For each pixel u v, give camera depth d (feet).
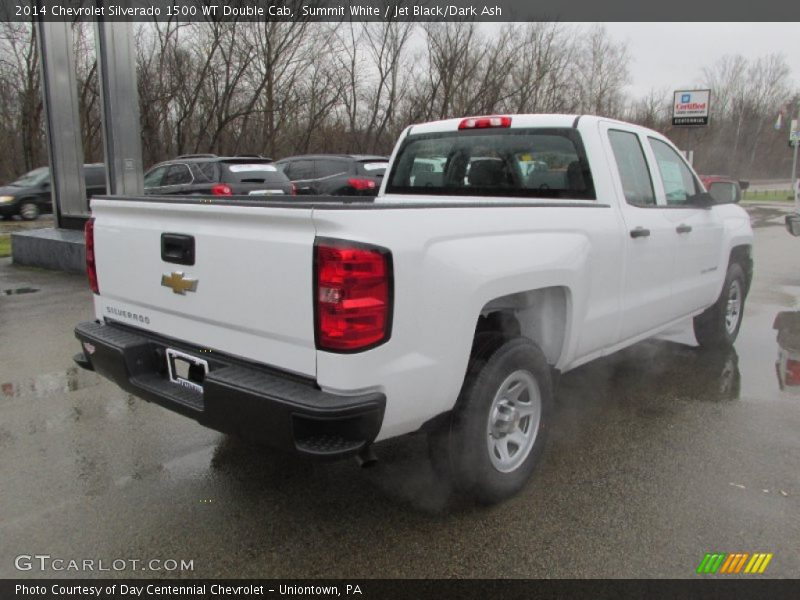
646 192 15.03
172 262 10.18
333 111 103.76
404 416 9.09
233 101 92.32
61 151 36.78
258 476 11.95
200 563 9.43
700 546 9.75
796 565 9.30
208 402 9.16
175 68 87.35
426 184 16.14
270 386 8.76
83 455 12.73
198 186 38.27
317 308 8.38
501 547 9.77
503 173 14.75
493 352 10.37
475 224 9.71
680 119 62.13
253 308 9.13
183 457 12.67
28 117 97.40
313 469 12.23
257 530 10.23
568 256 11.38
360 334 8.31
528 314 12.14
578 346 12.35
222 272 9.46
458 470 10.26
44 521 10.43
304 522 10.46
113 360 10.89
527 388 11.21
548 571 9.21
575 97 143.54
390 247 8.43
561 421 14.55
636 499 11.10
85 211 38.14
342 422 8.37
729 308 19.93
